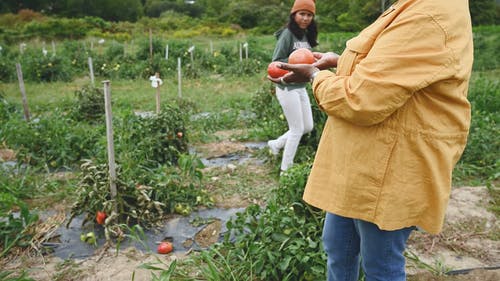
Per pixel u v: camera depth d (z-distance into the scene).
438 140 1.61
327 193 1.83
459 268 3.17
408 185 1.63
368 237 1.81
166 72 15.03
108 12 50.16
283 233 2.94
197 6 56.69
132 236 3.25
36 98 10.47
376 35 1.63
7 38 26.80
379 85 1.51
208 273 2.95
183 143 5.57
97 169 3.78
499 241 3.55
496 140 5.76
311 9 3.96
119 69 15.34
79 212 3.68
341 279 2.13
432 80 1.49
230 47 18.92
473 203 4.16
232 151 6.08
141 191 3.71
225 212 4.10
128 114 5.54
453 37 1.50
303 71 1.93
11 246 3.36
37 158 5.21
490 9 33.25
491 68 15.73
